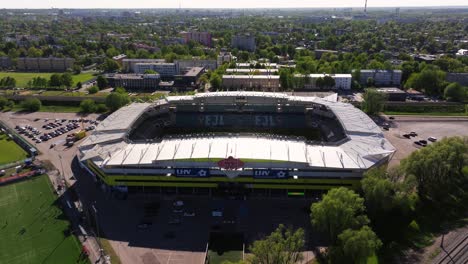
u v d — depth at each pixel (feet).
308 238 403.34
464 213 445.37
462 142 503.61
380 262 366.43
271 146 511.40
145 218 441.68
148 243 396.78
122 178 489.67
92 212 454.81
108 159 495.41
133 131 652.89
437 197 474.49
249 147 506.48
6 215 449.48
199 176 482.28
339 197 385.50
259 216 444.96
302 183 480.23
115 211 457.27
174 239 403.13
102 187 512.22
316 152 505.66
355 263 346.13
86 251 383.04
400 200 415.23
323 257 373.40
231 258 373.20
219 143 522.06
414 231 412.57
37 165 581.94
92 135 590.14
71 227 424.87
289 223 430.20
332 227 372.38
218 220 436.76
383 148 522.06
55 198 487.20
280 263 325.62
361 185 462.19
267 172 475.31
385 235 407.03
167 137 558.15
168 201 480.23
